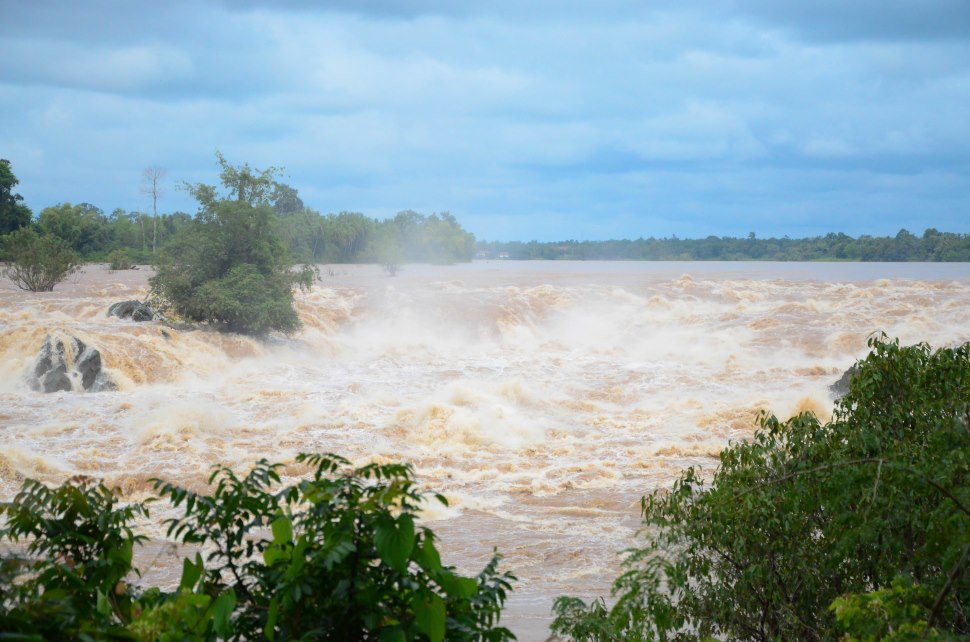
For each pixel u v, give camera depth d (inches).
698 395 1133.1
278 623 130.0
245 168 1402.6
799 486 234.8
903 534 218.4
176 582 422.0
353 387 1128.8
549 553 533.0
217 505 146.0
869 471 218.7
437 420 925.2
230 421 944.3
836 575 229.5
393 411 1005.8
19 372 1103.0
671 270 3843.5
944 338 1487.5
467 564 505.0
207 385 1146.0
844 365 1334.9
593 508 656.4
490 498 691.4
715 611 236.1
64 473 742.5
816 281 2137.1
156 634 125.0
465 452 853.2
